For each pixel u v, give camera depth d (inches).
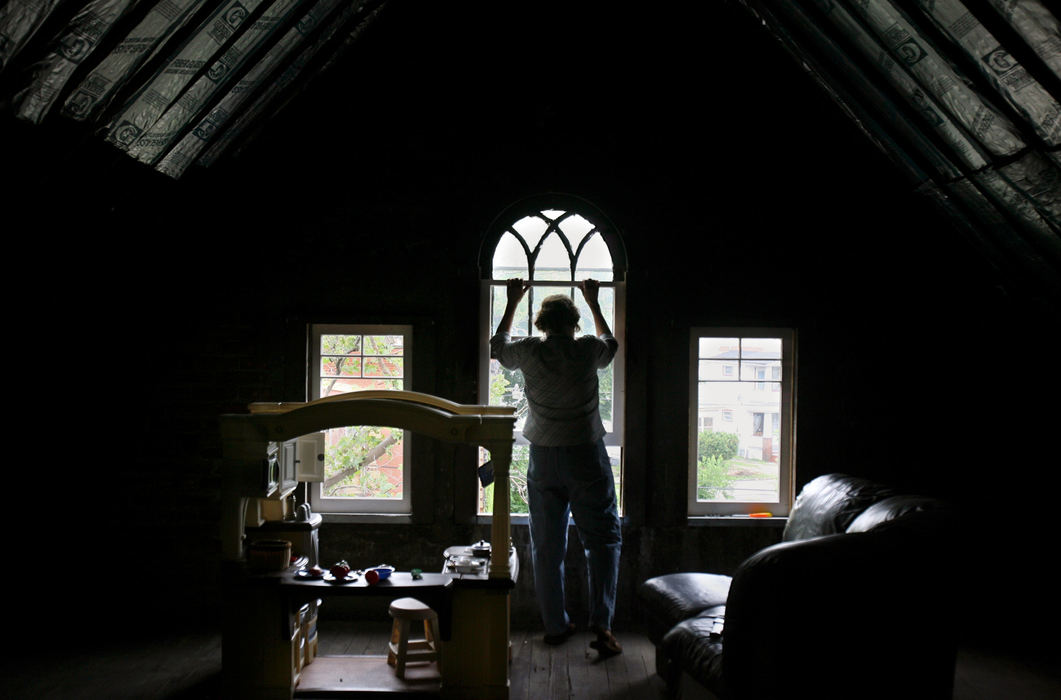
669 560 162.7
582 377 141.1
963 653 144.6
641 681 131.8
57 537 158.1
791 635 91.1
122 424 159.8
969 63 109.8
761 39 160.9
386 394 129.6
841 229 163.0
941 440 162.4
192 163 142.9
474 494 161.6
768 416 166.6
